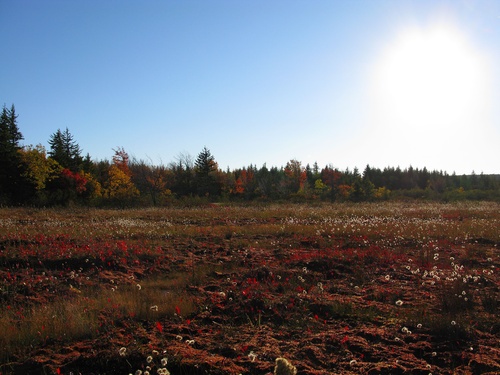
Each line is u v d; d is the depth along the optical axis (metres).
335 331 5.55
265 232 16.06
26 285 8.05
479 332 5.35
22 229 15.33
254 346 4.93
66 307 6.46
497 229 15.39
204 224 19.88
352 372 4.27
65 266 10.12
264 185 53.38
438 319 5.68
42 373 4.36
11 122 44.00
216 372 4.16
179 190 49.38
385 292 7.40
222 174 52.78
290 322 5.97
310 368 4.31
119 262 10.38
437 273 8.66
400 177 81.75
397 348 4.88
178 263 10.72
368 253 10.83
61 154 51.22
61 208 28.67
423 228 16.22
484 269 9.20
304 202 40.78
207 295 7.58
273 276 8.66
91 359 4.50
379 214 24.16
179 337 5.12
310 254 11.00
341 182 56.59
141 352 4.55
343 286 8.05
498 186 63.59
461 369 4.30
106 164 56.88
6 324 5.74
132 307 6.48
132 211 26.55
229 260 10.95
